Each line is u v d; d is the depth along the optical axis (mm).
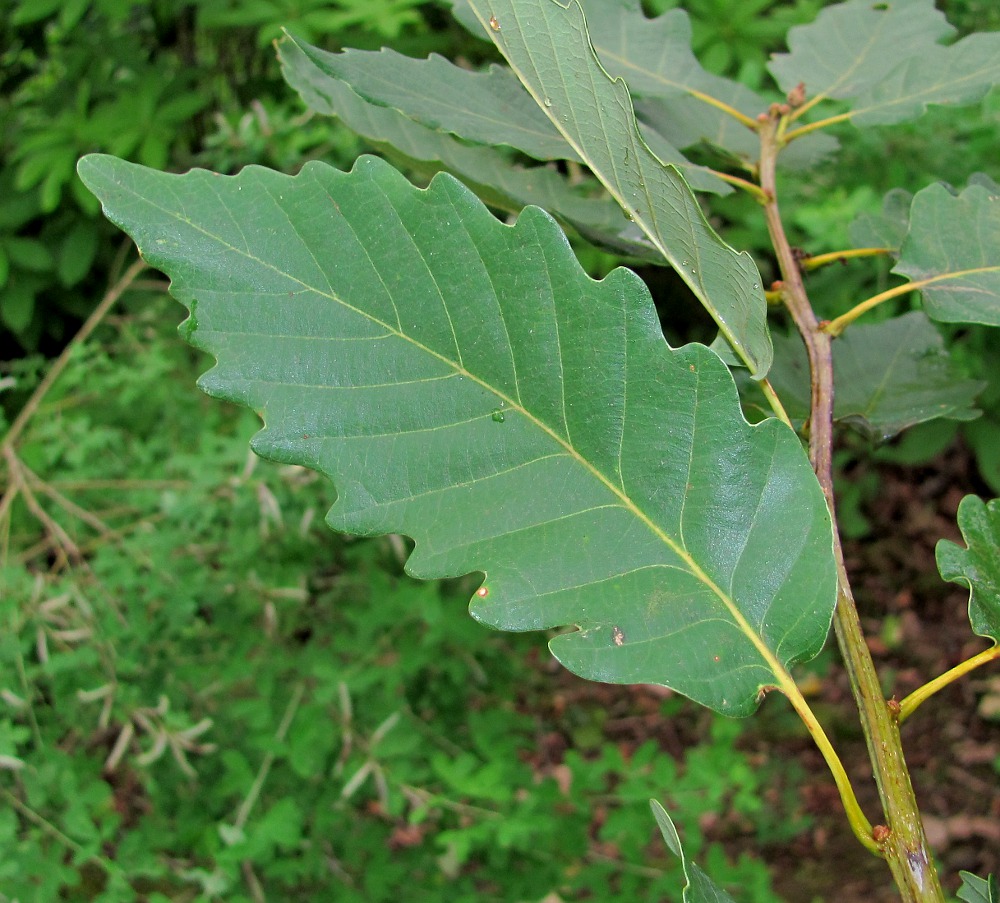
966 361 1095
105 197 214
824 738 215
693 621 218
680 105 369
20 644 613
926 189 295
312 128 879
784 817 1104
